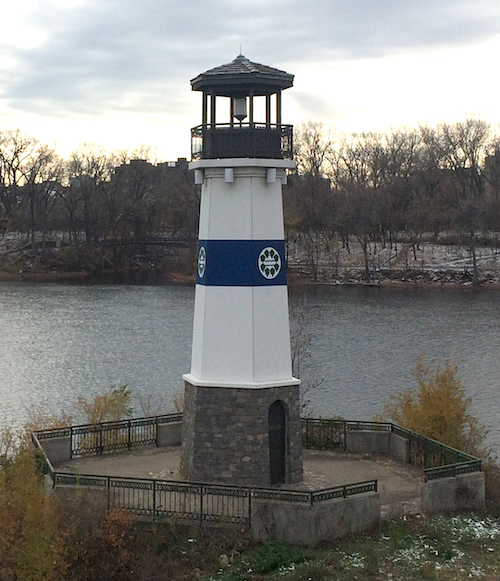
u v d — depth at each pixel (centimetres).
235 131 2295
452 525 2134
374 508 2092
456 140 11112
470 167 11069
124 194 11381
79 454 2630
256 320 2314
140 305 7662
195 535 2014
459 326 6231
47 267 10512
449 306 7381
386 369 4700
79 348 5428
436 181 10425
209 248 2336
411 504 2245
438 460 2469
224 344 2323
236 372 2317
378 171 11119
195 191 10825
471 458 2325
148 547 1991
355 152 11419
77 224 11325
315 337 5725
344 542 2025
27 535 1878
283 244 2383
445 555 1972
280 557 1945
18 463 2162
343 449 2739
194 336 2441
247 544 2000
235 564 1930
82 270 10506
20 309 7312
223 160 2280
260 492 2055
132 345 5538
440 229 10244
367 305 7412
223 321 2325
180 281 9938
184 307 7531
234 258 2314
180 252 10800
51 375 4638
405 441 2608
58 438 2577
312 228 10038
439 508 2219
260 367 2322
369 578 1848
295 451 2372
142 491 2211
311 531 2006
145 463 2559
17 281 9731
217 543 1995
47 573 1866
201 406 2327
